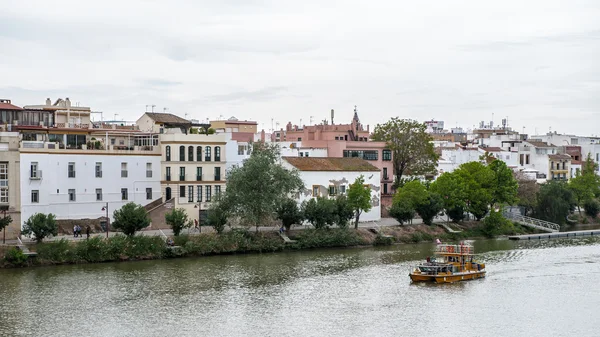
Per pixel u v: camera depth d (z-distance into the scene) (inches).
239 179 4724.4
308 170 5418.3
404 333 3031.5
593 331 3088.1
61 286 3713.1
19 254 4082.2
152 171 5172.2
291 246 4847.4
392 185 6491.1
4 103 5462.6
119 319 3179.1
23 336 2942.9
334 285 3831.2
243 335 2982.3
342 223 5177.2
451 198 5743.1
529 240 5639.8
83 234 4685.0
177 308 3356.3
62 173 4744.1
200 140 5236.2
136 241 4419.3
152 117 6387.8
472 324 3169.3
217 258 4520.2
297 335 2984.7
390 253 4795.8
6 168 4478.3
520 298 3617.1
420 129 6688.0
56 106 6289.4
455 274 3981.3
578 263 4539.9
